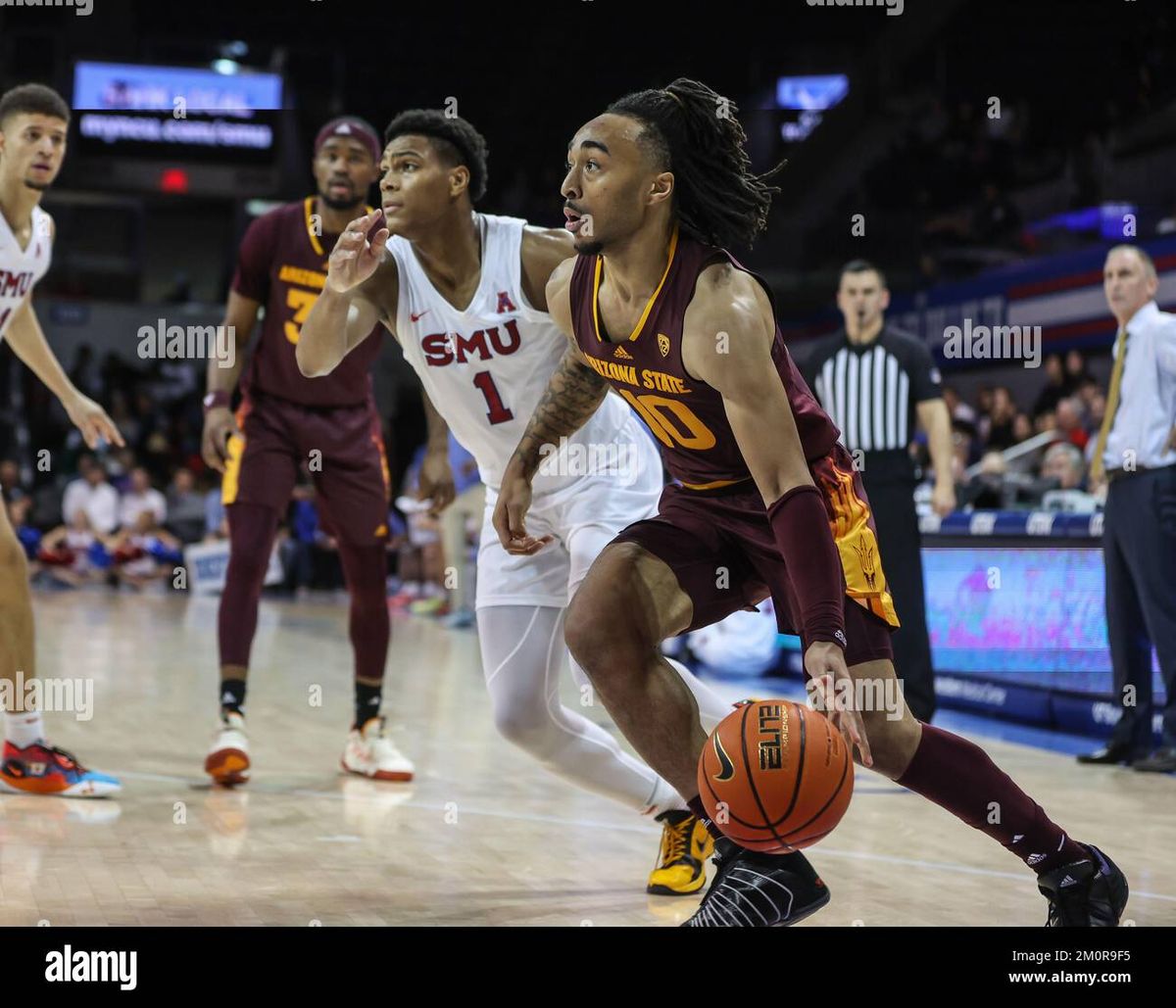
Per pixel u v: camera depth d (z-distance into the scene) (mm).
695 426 2293
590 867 2945
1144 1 11797
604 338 2293
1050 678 5672
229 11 18703
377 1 18516
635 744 2316
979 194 12336
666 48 18125
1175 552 4531
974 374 10852
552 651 2848
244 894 2607
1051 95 13664
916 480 5066
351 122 3982
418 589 11672
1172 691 4527
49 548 12547
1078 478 6684
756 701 2082
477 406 2994
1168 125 10469
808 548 2057
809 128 17234
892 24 15898
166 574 12617
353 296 2887
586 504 2863
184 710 5297
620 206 2160
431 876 2822
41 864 2807
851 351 5074
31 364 3842
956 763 2248
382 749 4012
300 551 12867
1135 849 3254
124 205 19703
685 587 2352
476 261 2928
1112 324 9016
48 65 17297
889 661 2256
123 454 14086
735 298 2135
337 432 4047
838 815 2041
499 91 19594
